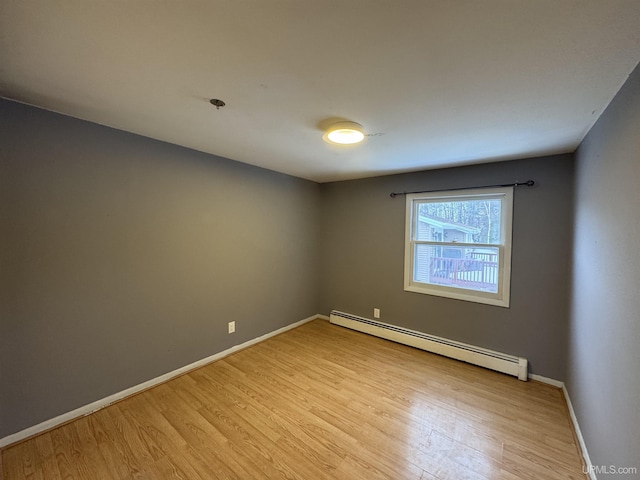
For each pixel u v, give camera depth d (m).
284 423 1.98
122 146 2.15
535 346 2.61
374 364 2.86
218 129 2.06
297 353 3.10
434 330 3.21
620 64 1.15
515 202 2.68
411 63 1.19
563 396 2.34
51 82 1.42
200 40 1.07
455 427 1.95
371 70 1.25
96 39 1.08
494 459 1.68
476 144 2.24
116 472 1.57
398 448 1.76
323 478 1.55
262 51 1.13
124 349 2.23
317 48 1.10
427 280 3.30
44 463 1.61
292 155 2.73
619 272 1.29
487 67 1.20
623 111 1.28
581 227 2.03
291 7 0.89
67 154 1.89
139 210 2.27
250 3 0.88
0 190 1.66
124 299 2.22
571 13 0.88
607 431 1.38
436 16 0.91
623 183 1.26
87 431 1.87
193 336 2.71
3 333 1.70
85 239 2.00
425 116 1.73
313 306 4.21
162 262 2.44
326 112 1.71
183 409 2.12
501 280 2.79
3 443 1.71
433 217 3.25
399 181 3.45
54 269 1.87
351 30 0.99
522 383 2.53
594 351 1.63
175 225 2.52
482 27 0.95
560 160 2.46
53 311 1.88
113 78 1.38
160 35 1.05
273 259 3.53
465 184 2.96
